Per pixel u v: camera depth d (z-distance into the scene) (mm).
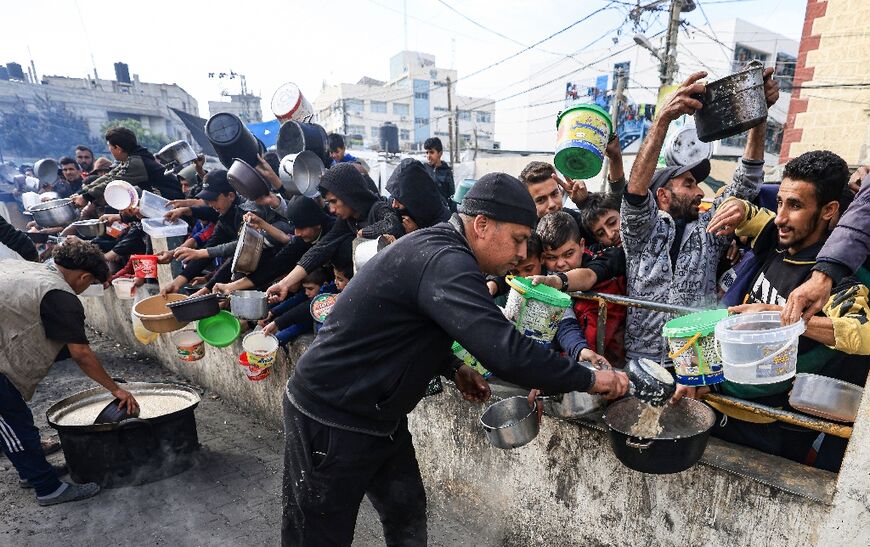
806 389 1741
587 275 2309
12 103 39594
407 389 1661
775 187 2492
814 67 10203
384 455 1816
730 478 1751
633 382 1698
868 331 1473
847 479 1490
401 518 2078
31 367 2771
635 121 21406
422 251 1523
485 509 2639
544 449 2297
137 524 2777
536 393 2027
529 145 38250
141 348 5715
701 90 1789
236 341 4066
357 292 1611
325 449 1703
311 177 4387
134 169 5406
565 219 2420
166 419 3160
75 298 2910
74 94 43500
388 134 20078
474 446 2617
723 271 2457
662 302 2180
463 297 1412
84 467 3057
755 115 1736
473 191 1606
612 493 2084
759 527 1706
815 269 1438
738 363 1469
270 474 3256
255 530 2725
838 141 10023
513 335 1380
